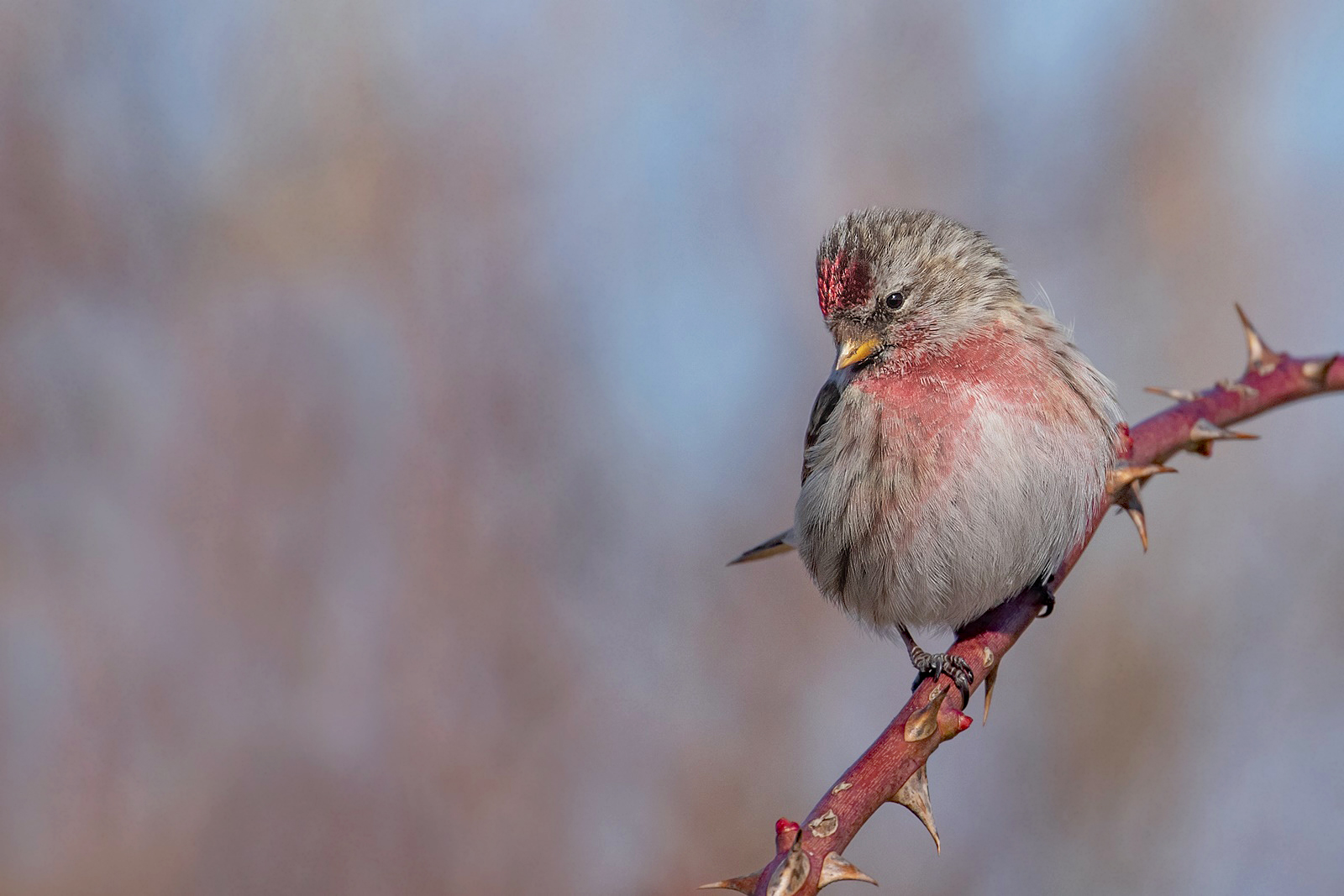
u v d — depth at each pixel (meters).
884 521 7.62
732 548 11.98
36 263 12.55
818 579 8.23
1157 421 6.95
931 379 7.66
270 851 10.70
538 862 10.86
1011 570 7.45
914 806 4.97
